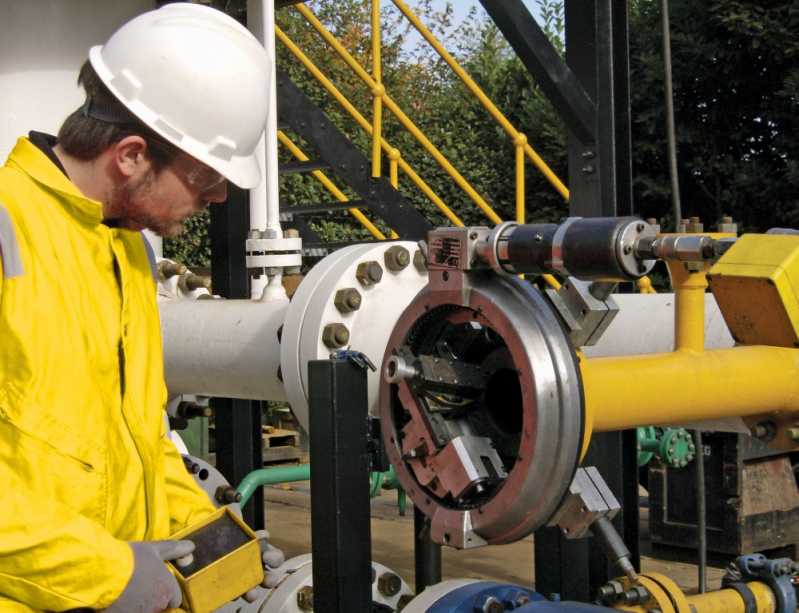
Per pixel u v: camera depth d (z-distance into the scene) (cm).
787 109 793
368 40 1348
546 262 157
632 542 349
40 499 158
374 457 183
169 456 208
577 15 342
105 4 351
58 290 166
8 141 341
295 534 571
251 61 193
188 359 287
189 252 976
